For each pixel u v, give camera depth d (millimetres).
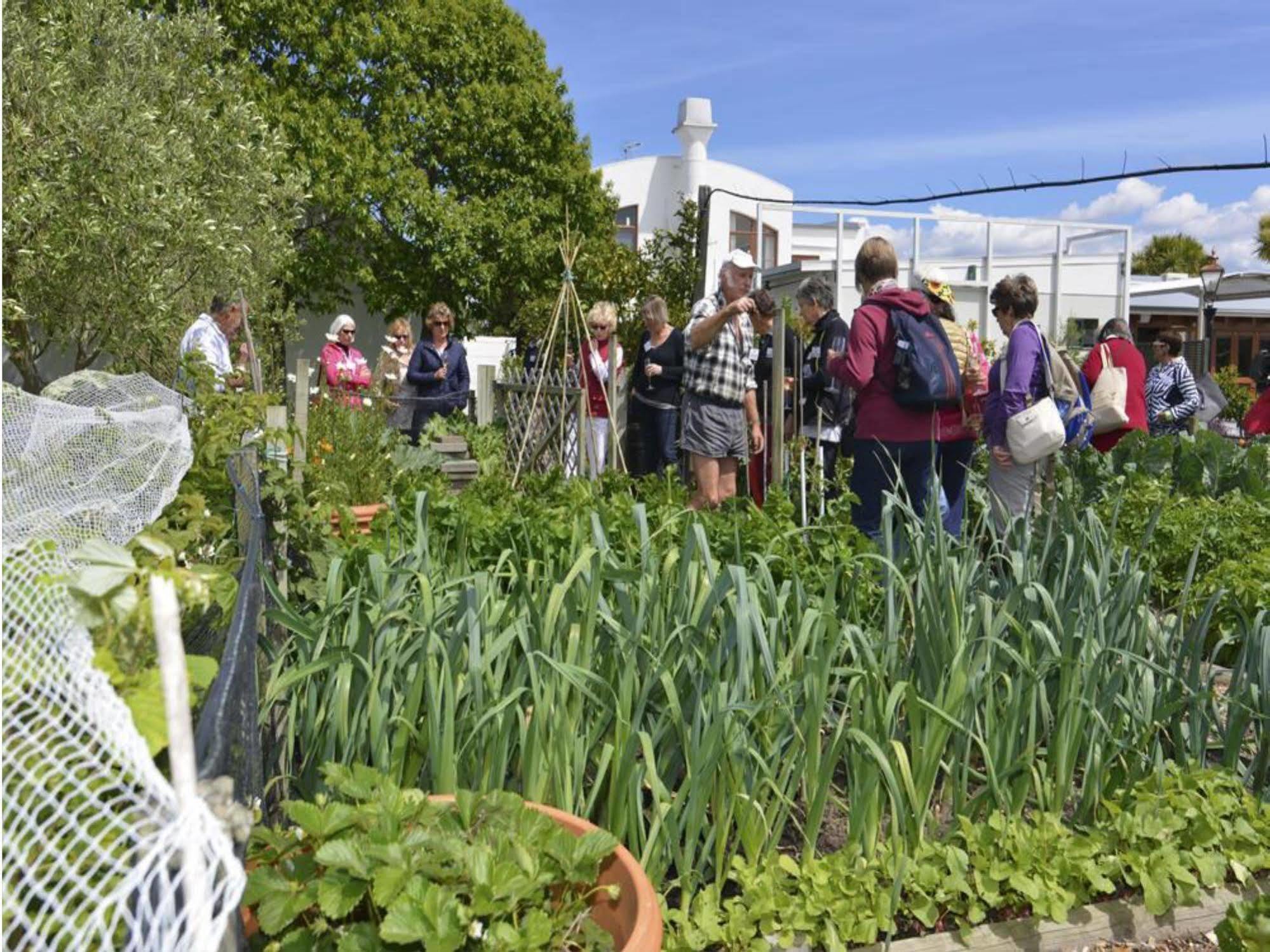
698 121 23203
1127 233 15234
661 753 2650
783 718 2641
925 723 2826
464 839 1918
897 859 2543
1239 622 3857
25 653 1308
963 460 4949
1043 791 2965
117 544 2047
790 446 6910
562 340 8930
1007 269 14734
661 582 2840
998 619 3029
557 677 2512
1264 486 6840
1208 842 2891
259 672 2422
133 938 980
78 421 2375
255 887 1718
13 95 7160
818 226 24406
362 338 20375
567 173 19891
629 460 9250
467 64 19156
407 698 2523
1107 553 3342
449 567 3375
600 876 2049
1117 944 2709
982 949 2582
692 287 15828
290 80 17844
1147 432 7492
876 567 3564
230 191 8789
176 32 8891
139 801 1086
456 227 18391
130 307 7574
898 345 4574
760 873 2598
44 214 7062
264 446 3713
